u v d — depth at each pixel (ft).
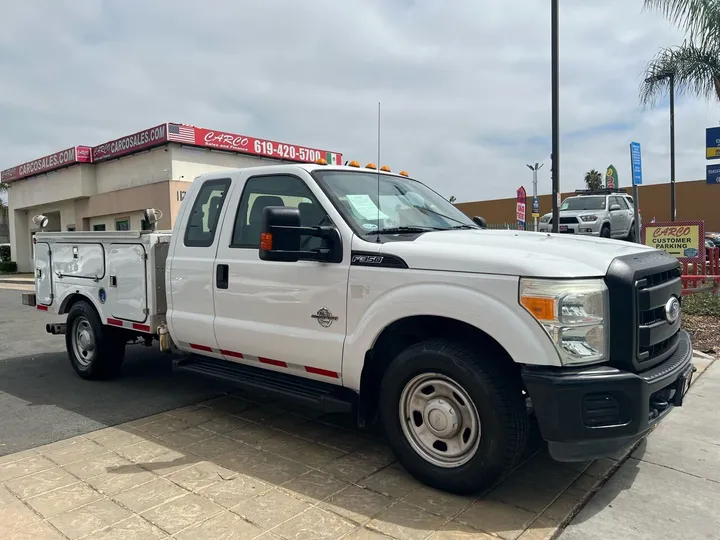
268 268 14.19
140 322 17.89
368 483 12.12
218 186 16.14
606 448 10.28
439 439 11.63
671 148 65.67
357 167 16.01
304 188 14.12
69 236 20.72
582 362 10.36
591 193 65.57
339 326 12.90
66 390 19.71
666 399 12.03
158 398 18.61
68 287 20.97
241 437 14.94
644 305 10.91
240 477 12.45
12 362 24.57
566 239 13.15
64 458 13.58
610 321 10.64
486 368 10.82
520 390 11.03
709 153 33.09
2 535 10.14
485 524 10.40
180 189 71.20
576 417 10.10
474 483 11.11
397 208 14.64
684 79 36.65
